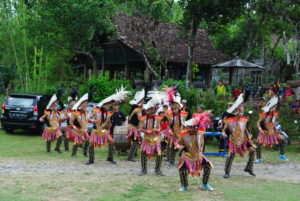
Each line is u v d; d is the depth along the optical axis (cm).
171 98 875
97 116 956
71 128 1077
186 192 673
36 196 604
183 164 683
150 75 2181
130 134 1027
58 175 785
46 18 2220
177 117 958
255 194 670
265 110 1087
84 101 1046
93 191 655
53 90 2128
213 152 1289
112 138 1044
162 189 695
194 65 2344
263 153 1304
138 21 2444
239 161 1123
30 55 2739
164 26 2606
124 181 751
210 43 2816
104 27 2303
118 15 2412
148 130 833
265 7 2306
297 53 2189
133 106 1018
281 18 2244
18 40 2462
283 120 1516
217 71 3197
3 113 1546
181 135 676
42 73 2555
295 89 1783
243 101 846
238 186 748
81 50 2542
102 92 1739
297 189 737
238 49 3086
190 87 1972
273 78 2627
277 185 773
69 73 3086
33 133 1636
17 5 2430
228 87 1970
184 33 2022
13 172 800
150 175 834
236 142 849
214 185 748
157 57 2131
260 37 2964
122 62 2534
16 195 604
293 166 1060
